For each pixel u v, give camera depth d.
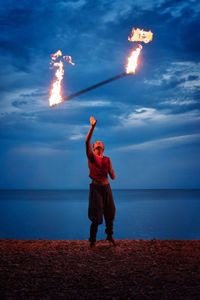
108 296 4.46
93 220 7.16
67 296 4.45
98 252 6.73
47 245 7.40
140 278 5.14
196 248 7.04
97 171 7.34
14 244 7.50
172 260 6.13
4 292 4.57
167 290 4.65
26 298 4.38
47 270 5.52
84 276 5.24
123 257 6.35
